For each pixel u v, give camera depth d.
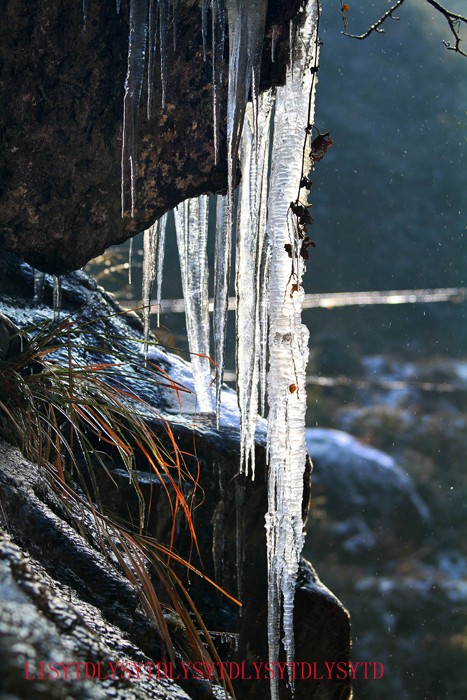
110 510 3.52
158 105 3.31
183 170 3.45
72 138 3.28
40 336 3.51
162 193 3.46
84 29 3.17
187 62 3.29
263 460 3.90
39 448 3.03
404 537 17.91
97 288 4.57
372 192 27.12
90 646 1.74
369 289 26.52
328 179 27.00
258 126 3.61
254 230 3.59
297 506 3.54
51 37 3.14
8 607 1.48
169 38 3.24
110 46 3.22
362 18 27.64
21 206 3.32
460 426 23.14
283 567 3.52
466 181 27.59
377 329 26.42
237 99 3.19
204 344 4.17
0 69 3.14
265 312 3.64
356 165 27.16
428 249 27.09
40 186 3.31
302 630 3.89
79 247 3.45
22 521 2.72
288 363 3.51
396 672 15.33
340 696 3.99
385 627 16.03
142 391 4.06
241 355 3.67
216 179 3.52
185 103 3.35
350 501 17.95
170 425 3.80
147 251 4.20
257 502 3.89
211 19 3.25
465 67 28.23
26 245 3.40
